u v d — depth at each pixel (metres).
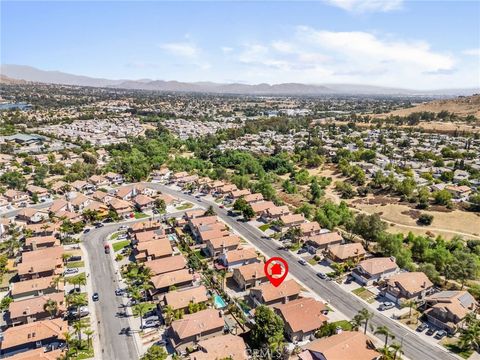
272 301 89.31
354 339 71.94
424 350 75.44
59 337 76.56
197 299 88.31
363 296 95.25
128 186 188.38
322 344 71.06
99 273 106.00
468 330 74.81
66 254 112.44
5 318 85.94
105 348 76.00
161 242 117.31
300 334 77.94
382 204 163.25
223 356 69.38
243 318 84.69
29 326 77.06
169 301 86.44
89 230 137.25
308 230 129.75
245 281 97.81
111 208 155.75
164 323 83.88
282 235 131.62
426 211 152.75
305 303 84.12
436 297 88.38
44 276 103.25
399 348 70.06
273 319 75.19
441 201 160.88
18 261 113.62
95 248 122.19
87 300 92.69
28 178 199.75
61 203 153.62
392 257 108.38
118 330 81.62
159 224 139.62
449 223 142.75
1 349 73.00
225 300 92.88
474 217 145.50
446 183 192.75
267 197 173.25
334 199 176.88
